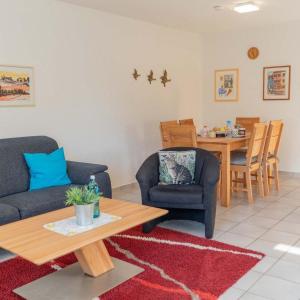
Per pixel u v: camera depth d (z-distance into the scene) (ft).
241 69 20.40
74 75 14.55
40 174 11.66
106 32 15.71
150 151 18.57
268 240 10.62
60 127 14.21
